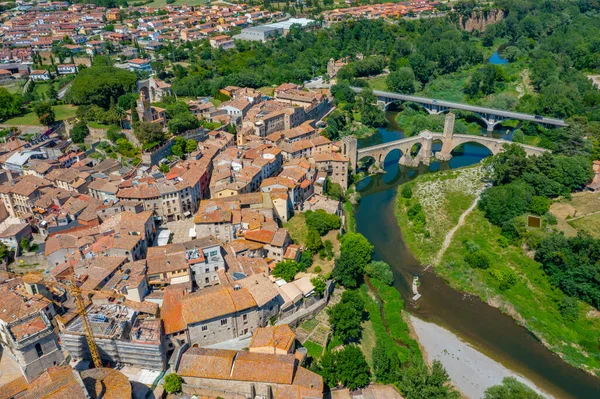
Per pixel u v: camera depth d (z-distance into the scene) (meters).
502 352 154.12
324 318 157.88
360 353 137.88
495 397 129.12
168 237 183.38
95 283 144.50
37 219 189.75
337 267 172.38
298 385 121.38
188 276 153.88
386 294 175.62
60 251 163.75
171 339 132.50
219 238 180.62
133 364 128.25
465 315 170.00
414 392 126.81
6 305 128.50
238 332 141.75
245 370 123.50
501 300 174.38
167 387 120.75
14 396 112.75
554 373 146.50
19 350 115.69
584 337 158.62
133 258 160.50
